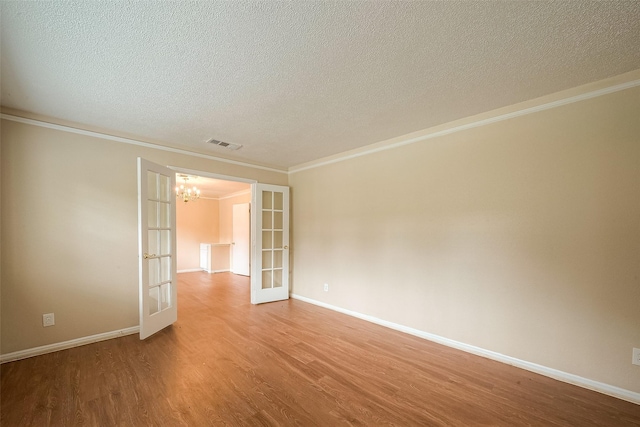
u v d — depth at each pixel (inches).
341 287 160.4
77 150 114.8
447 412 73.6
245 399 78.4
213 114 106.9
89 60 72.3
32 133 105.3
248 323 140.6
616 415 72.5
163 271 134.5
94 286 117.3
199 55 70.6
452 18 58.1
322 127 121.6
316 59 72.6
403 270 131.1
